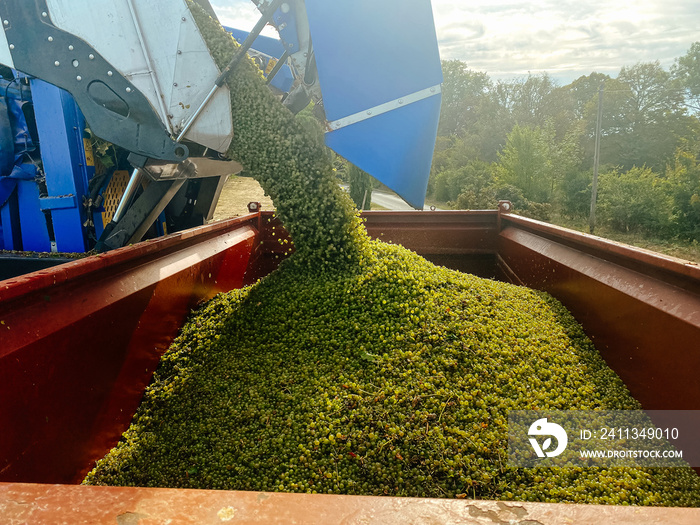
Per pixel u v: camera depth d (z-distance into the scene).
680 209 21.73
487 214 4.91
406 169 3.09
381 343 2.67
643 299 2.25
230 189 21.08
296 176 3.30
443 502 0.77
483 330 2.73
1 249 4.22
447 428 2.09
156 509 0.74
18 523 0.71
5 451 1.48
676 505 1.71
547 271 3.55
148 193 3.63
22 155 4.02
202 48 3.11
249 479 1.96
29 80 3.78
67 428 1.81
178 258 3.12
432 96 3.01
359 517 0.73
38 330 1.73
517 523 0.72
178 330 3.00
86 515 0.72
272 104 3.27
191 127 3.19
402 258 3.56
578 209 27.48
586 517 0.73
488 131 52.12
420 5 2.93
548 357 2.59
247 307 3.23
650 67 47.19
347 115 3.03
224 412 2.37
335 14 2.92
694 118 46.28
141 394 2.47
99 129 3.23
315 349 2.74
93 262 2.15
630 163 45.09
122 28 3.05
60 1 3.04
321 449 2.05
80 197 3.97
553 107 53.03
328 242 3.42
